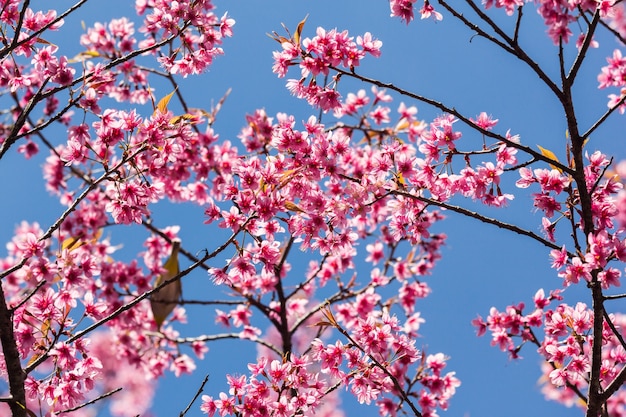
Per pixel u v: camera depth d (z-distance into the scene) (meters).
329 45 5.06
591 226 4.72
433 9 5.12
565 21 4.49
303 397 5.34
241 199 5.14
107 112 4.98
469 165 5.09
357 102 7.96
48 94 4.82
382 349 5.39
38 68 5.00
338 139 5.74
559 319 5.34
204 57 5.73
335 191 6.14
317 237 5.47
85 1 4.82
